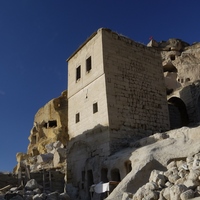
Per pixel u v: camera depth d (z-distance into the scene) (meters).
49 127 54.06
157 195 10.67
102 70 22.52
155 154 15.89
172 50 51.62
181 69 45.69
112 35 24.16
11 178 22.05
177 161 15.19
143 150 16.67
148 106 23.95
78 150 23.84
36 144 53.75
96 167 20.31
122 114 21.89
